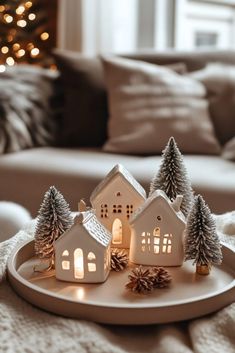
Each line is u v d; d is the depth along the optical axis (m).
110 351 0.61
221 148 1.96
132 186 0.83
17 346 0.61
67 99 2.10
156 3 2.76
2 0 2.64
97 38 2.71
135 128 1.93
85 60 2.14
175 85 1.99
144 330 0.66
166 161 0.85
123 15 2.73
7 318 0.67
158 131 1.91
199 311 0.66
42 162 1.79
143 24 2.84
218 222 1.01
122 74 2.02
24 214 1.27
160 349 0.62
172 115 1.92
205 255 0.74
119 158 1.85
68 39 2.75
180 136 1.90
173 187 0.84
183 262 0.79
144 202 0.80
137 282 0.70
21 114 1.98
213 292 0.69
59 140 2.10
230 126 1.99
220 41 3.02
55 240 0.74
